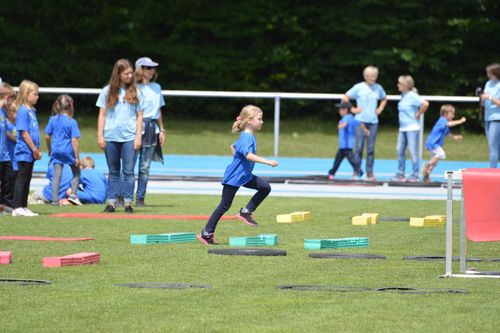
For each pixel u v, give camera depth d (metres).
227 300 11.79
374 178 33.75
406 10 61.72
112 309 11.19
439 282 13.27
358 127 33.47
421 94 61.72
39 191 25.91
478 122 57.56
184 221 21.39
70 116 25.08
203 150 47.38
